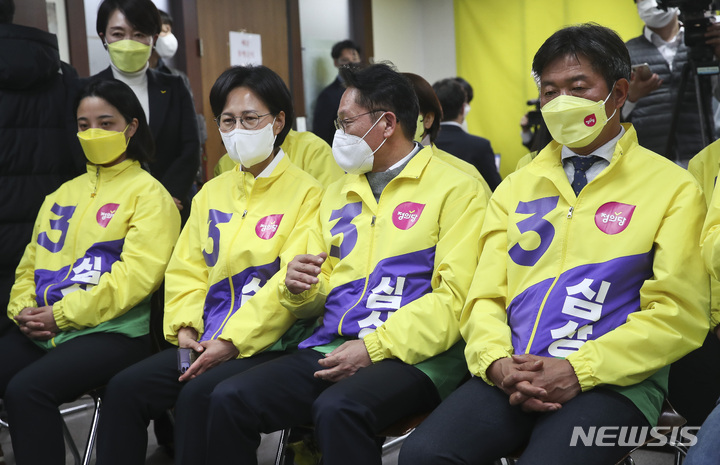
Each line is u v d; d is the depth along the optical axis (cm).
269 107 226
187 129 309
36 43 277
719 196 160
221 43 526
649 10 314
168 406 219
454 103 374
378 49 634
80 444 298
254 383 189
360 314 197
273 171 230
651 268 169
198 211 239
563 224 174
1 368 242
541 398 157
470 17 643
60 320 239
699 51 262
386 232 201
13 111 274
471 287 186
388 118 205
